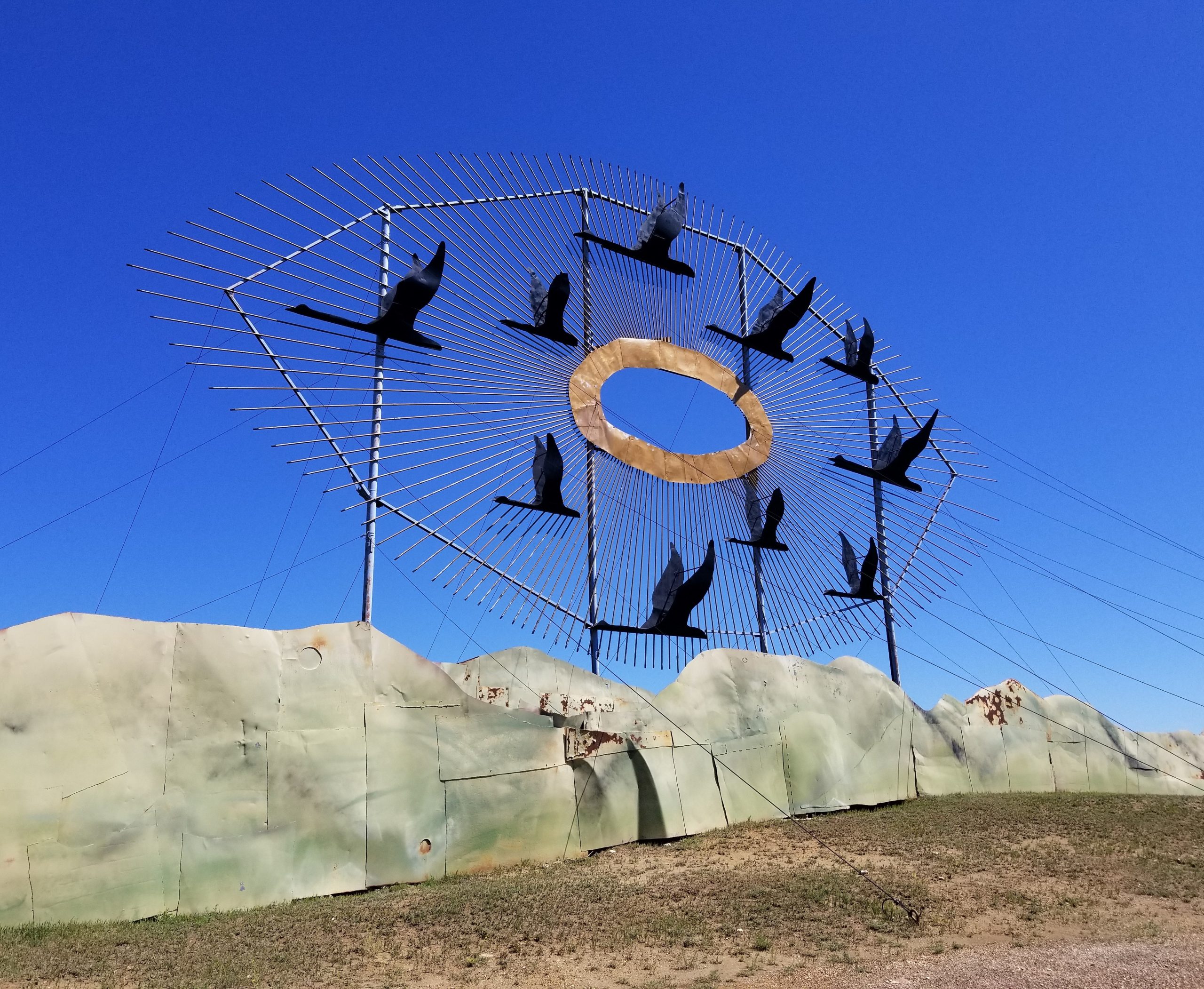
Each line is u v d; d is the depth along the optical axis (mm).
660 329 24000
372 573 17500
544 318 21562
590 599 20922
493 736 17297
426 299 19078
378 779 15773
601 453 21922
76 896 12797
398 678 16562
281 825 14688
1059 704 26938
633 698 20016
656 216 23719
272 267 18078
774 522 23312
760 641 23188
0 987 10281
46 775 12961
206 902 13719
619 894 14766
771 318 25109
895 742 23672
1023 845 18656
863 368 26766
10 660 13078
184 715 14305
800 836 19109
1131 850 18562
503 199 21766
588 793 18203
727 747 20703
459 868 16203
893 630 25219
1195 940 13336
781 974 11766
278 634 15609
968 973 11719
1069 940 13305
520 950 12320
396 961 11875
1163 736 27953
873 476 26047
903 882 15805
